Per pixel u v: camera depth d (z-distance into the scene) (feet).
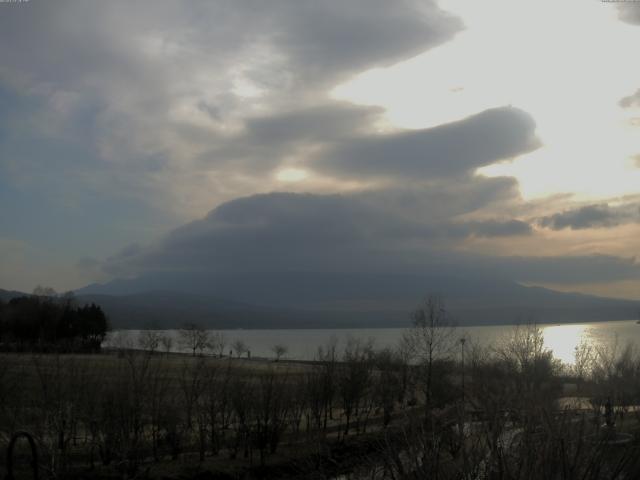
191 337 578.25
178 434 156.35
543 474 46.21
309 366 270.05
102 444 148.46
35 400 128.88
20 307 431.43
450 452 54.65
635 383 153.89
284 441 171.73
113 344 465.06
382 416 205.98
